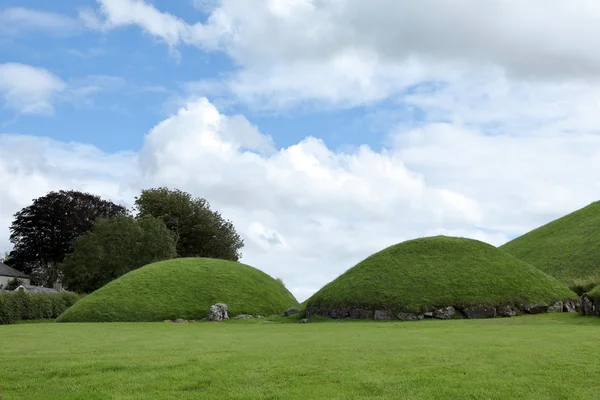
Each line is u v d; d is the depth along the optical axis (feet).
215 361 44.55
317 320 120.16
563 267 190.29
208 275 154.71
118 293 139.54
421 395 33.32
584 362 42.34
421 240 140.46
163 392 34.68
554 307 114.32
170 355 48.57
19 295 152.25
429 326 84.17
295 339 63.36
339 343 57.21
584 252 192.03
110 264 217.97
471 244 137.18
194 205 274.16
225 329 88.17
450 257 130.52
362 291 120.88
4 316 143.84
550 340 56.59
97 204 294.25
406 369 40.32
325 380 37.22
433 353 47.50
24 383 37.68
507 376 37.76
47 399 33.42
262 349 52.37
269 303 151.84
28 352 51.96
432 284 119.03
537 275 125.90
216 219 275.80
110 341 63.62
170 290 143.02
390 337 63.57
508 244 254.88
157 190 276.41
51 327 97.45
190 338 67.41
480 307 111.24
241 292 150.30
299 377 38.14
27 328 93.15
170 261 164.86
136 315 131.54
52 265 285.64
